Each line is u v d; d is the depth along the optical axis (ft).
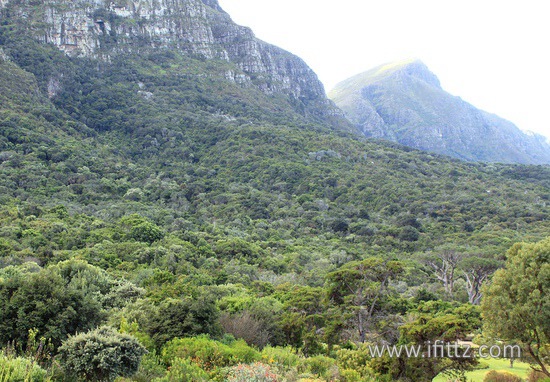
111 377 49.11
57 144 345.92
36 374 43.65
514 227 276.00
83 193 287.07
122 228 213.25
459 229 277.03
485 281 173.78
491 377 74.84
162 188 323.98
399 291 180.86
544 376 71.87
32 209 222.28
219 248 208.95
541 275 67.92
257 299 110.63
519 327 69.36
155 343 71.77
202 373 56.08
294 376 61.98
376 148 500.74
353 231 286.46
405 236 263.70
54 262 152.56
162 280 128.67
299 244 250.57
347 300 99.40
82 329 62.44
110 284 115.44
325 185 366.84
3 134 327.67
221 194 328.70
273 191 358.43
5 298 60.18
